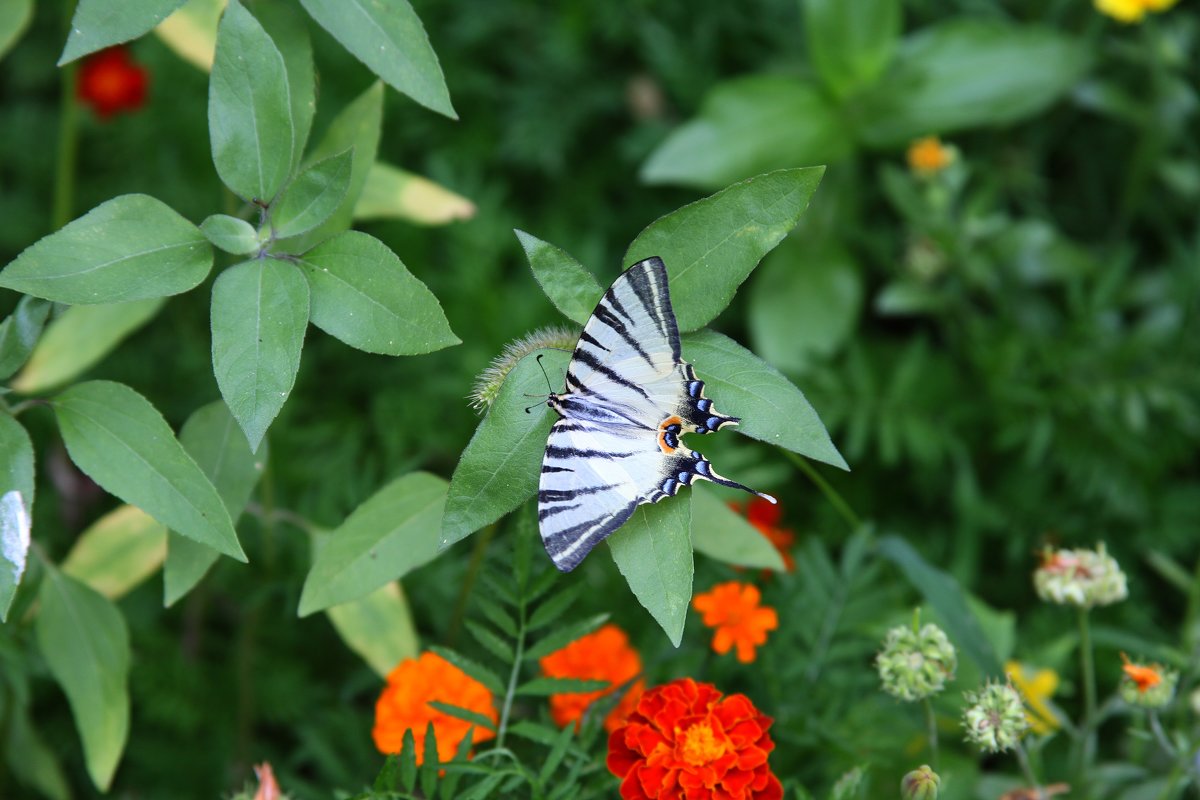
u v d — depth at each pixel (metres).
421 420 1.15
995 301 1.20
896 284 1.18
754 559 0.91
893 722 0.98
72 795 1.07
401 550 0.90
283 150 0.86
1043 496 1.14
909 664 0.92
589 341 0.84
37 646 0.99
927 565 0.98
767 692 0.97
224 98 0.86
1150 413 1.15
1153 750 1.00
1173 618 1.12
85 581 0.97
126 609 1.08
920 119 1.19
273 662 1.07
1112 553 1.12
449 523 0.85
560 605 0.92
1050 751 1.03
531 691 0.91
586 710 0.93
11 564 0.86
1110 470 1.12
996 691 0.91
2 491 0.86
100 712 0.94
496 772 0.88
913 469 1.17
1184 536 1.11
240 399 0.84
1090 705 0.97
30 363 0.99
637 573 0.85
